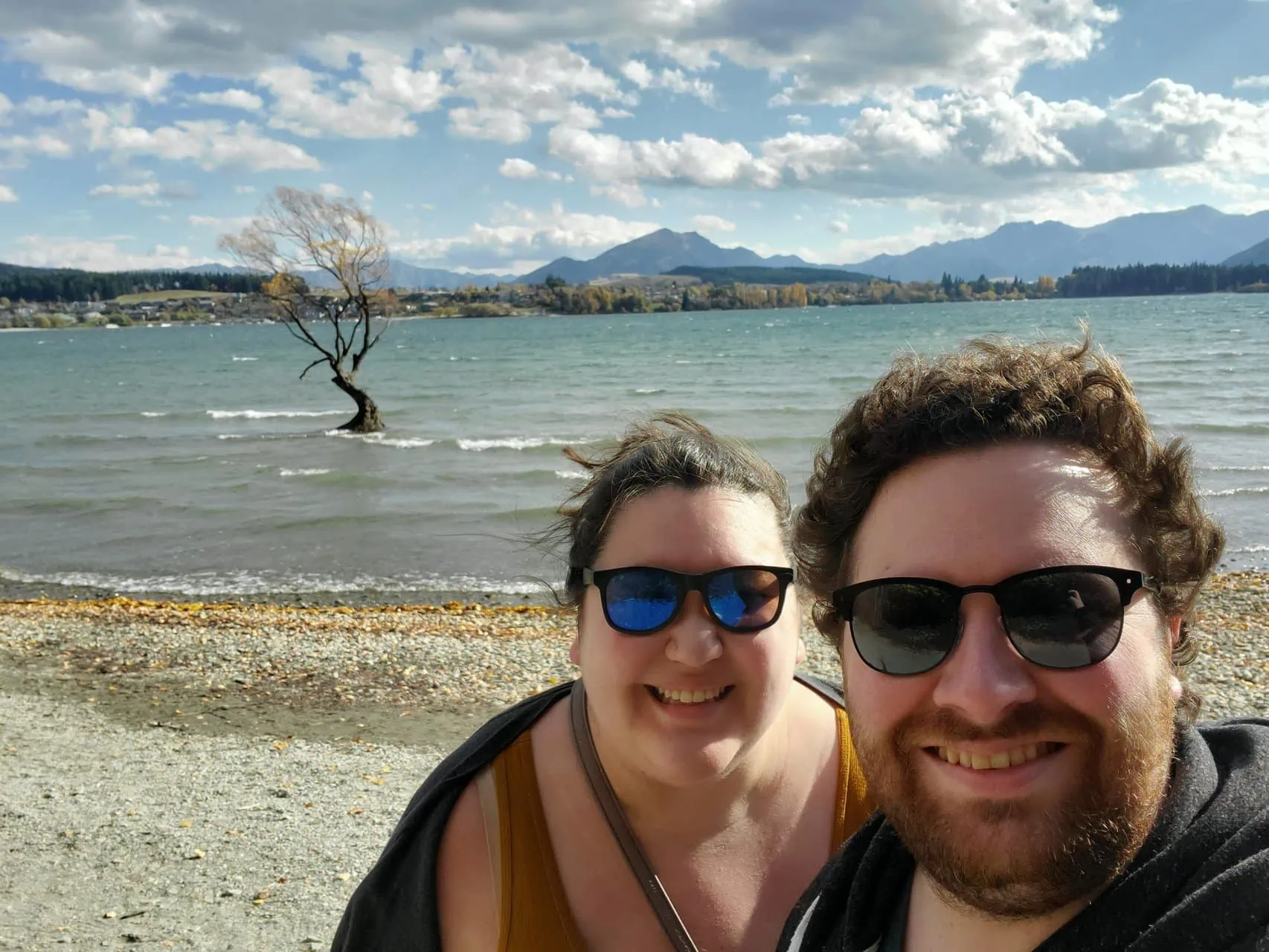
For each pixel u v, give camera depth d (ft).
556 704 2.88
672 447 2.65
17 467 36.09
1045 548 1.60
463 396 61.62
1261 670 12.76
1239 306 203.31
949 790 1.59
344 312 42.96
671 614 2.43
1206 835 1.50
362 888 2.68
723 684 2.46
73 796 9.50
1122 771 1.53
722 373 73.61
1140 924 1.46
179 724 11.85
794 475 28.07
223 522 26.04
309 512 26.91
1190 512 1.74
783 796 2.73
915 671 1.65
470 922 2.54
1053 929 1.57
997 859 1.53
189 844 8.39
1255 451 31.24
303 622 16.81
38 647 15.28
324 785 9.80
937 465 1.73
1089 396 1.72
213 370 96.32
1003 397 1.72
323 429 45.34
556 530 2.94
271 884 7.66
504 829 2.55
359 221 41.60
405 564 21.62
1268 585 17.39
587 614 2.66
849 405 1.95
